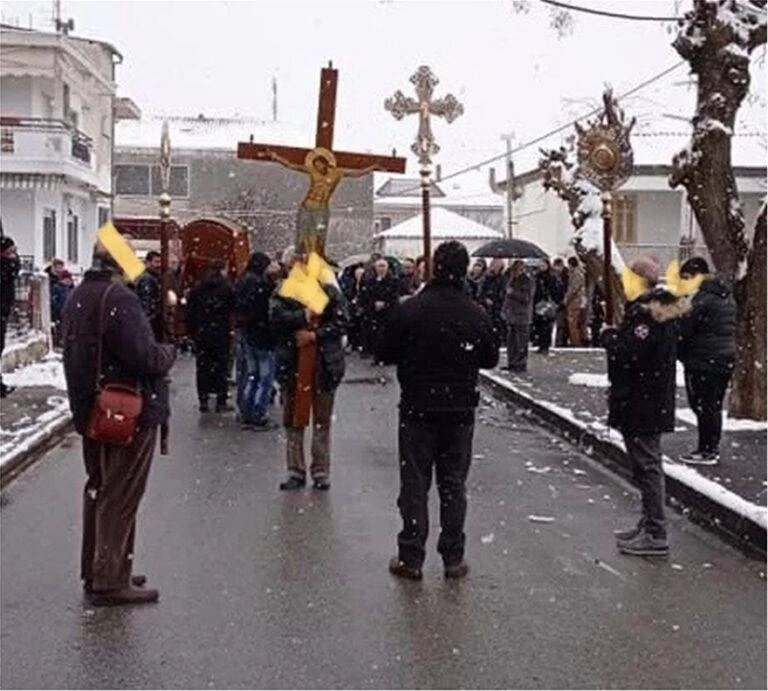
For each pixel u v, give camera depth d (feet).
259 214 188.34
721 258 46.78
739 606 24.07
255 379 46.88
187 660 20.56
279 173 189.26
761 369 45.83
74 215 132.57
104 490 23.34
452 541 25.75
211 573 25.96
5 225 115.03
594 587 25.27
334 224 188.75
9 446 39.19
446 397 25.22
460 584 25.32
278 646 21.30
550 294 80.53
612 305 34.63
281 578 25.61
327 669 20.18
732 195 46.93
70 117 128.98
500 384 61.46
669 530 30.86
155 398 23.52
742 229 46.91
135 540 28.50
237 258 82.07
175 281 54.75
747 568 27.04
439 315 25.18
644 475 28.02
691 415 47.73
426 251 36.04
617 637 22.02
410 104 36.01
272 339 44.75
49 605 23.53
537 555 27.91
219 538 29.14
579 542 29.25
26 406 49.52
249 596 24.27
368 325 78.89
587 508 33.22
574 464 40.52
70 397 23.29
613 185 34.65
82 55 122.42
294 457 35.42
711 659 20.95
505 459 41.42
